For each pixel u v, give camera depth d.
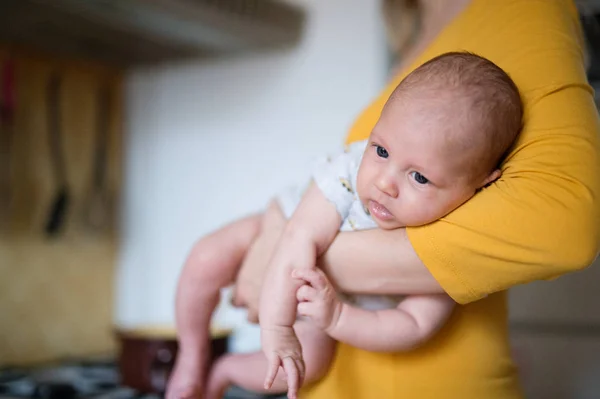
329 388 0.88
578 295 1.49
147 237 2.14
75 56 1.96
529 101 0.78
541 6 0.86
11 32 1.66
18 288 1.89
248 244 1.00
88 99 2.06
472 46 0.89
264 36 1.76
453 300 0.82
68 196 2.01
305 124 1.89
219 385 1.04
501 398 0.86
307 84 1.89
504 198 0.72
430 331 0.81
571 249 0.69
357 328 0.80
